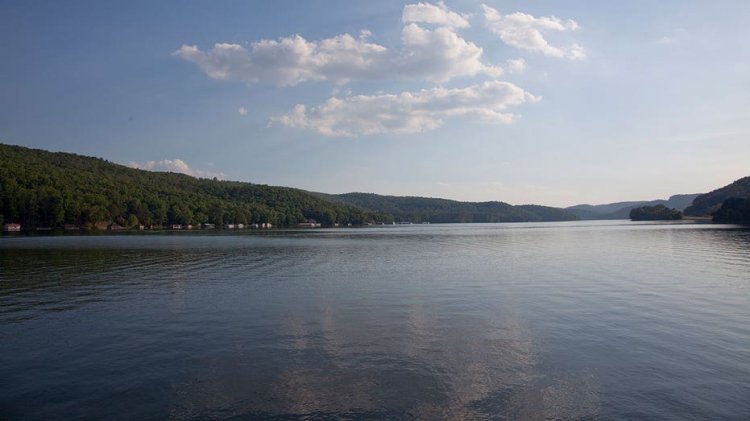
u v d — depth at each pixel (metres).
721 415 11.83
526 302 26.20
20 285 34.09
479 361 15.99
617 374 14.65
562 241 90.94
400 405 12.57
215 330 20.41
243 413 12.19
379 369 15.28
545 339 18.53
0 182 155.88
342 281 35.69
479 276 37.84
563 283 33.22
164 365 15.88
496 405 12.52
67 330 20.64
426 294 29.30
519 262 49.34
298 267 46.25
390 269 43.91
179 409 12.46
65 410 12.49
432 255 60.34
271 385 14.01
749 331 19.38
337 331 20.06
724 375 14.45
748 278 34.47
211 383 14.23
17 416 12.16
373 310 24.38
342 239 111.19
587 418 11.74
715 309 23.66
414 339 18.72
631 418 11.72
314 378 14.55
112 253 64.12
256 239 111.06
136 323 21.83
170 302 27.11
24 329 20.86
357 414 12.06
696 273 37.50
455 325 20.94
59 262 50.97
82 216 164.25
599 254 57.78
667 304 25.03
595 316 22.39
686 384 13.79
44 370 15.52
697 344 17.64
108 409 12.53
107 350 17.62
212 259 55.28
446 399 12.92
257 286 33.31
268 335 19.50
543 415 11.94
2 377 14.91
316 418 11.86
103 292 30.88
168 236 127.06
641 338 18.48
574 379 14.27
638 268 41.66
